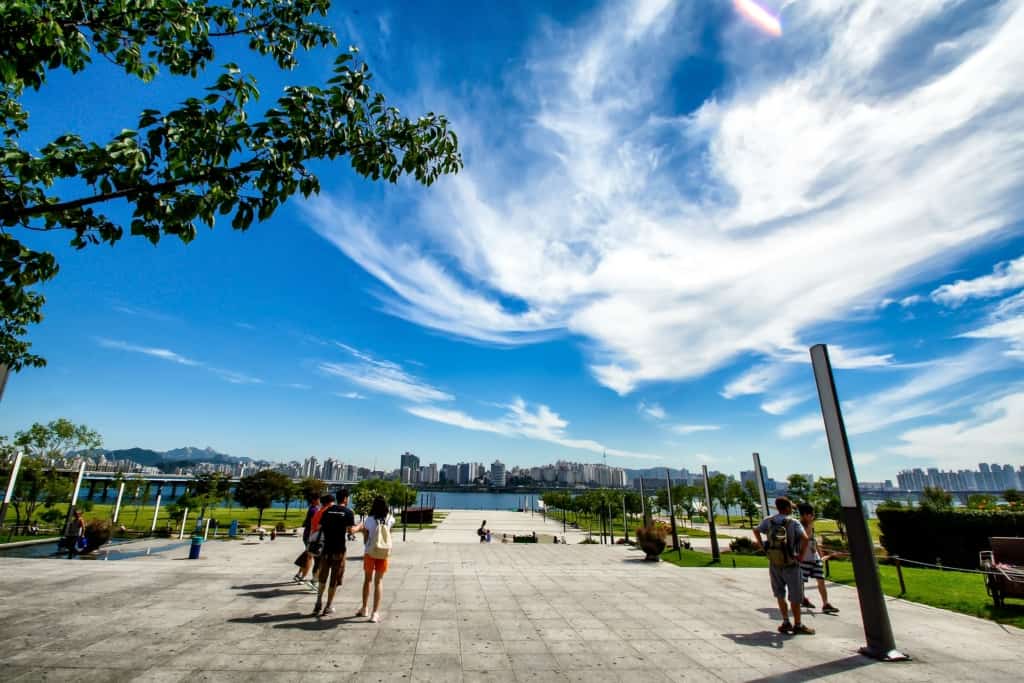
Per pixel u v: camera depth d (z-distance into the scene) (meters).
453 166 5.40
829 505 31.56
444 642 6.08
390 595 8.68
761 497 14.39
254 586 9.02
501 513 92.50
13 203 3.77
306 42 5.32
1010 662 5.82
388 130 4.80
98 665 4.99
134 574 10.06
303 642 5.89
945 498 26.14
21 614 6.85
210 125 3.68
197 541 13.92
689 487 63.97
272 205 4.05
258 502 41.00
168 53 4.68
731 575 12.16
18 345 6.59
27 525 25.98
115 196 3.72
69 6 4.00
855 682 5.12
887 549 17.16
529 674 5.13
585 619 7.46
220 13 4.81
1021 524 14.71
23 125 5.43
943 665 5.70
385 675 4.95
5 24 3.55
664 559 17.09
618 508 51.84
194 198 3.73
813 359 7.36
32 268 4.07
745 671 5.39
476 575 11.05
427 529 48.31
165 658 5.24
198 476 42.41
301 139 3.96
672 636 6.66
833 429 6.90
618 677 5.14
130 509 57.62
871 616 6.08
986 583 8.82
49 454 27.61
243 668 5.01
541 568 12.88
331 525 7.33
